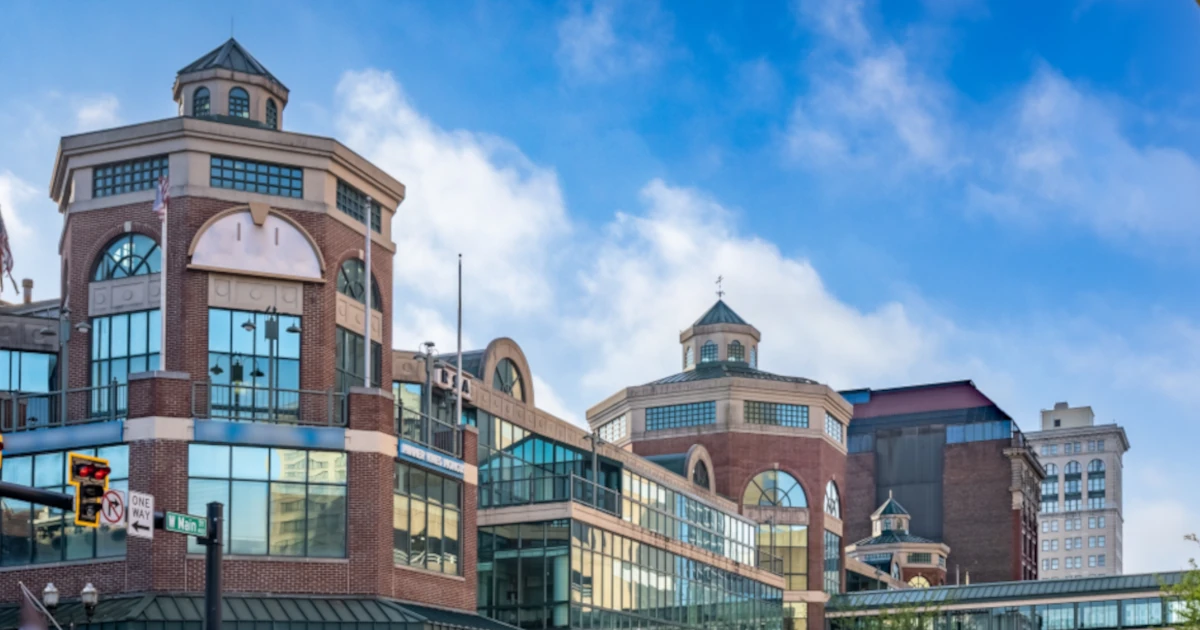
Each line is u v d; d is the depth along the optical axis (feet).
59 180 199.62
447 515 197.36
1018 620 344.90
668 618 261.03
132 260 188.96
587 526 232.12
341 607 174.81
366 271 191.83
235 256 186.50
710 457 342.23
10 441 179.52
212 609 116.47
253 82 203.51
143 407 174.19
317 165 192.95
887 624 333.01
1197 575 247.29
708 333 376.27
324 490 179.73
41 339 197.47
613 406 368.27
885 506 476.54
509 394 254.47
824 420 356.79
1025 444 538.88
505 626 203.00
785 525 345.72
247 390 184.55
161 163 189.88
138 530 110.22
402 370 219.82
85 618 162.30
